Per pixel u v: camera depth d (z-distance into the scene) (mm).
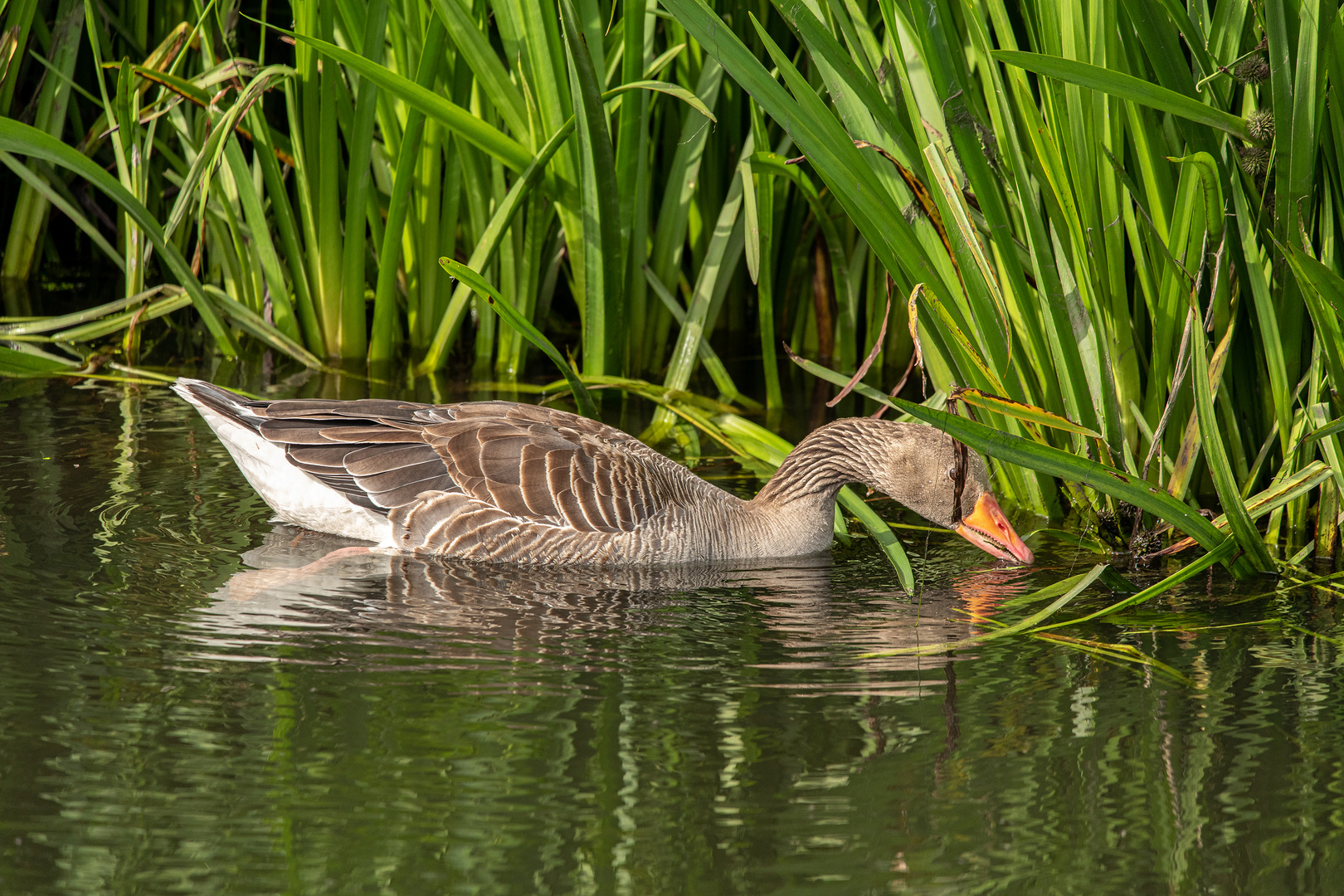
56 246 22031
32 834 6660
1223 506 10375
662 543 11625
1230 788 7422
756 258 13031
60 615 9477
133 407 15203
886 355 19203
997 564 11734
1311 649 9445
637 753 7656
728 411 15531
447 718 8023
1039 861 6695
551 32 14250
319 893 6285
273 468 11852
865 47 11508
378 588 10492
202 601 9914
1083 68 9516
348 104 16578
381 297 16859
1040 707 8445
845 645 9508
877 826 6953
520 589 10711
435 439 11742
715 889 6367
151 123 16938
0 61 18297
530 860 6559
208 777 7234
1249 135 10164
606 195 14812
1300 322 11445
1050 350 11672
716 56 10430
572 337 19219
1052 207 11078
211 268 19125
